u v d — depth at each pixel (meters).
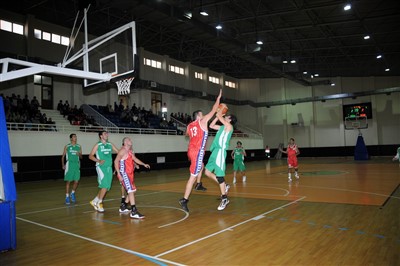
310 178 13.38
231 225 5.53
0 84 17.42
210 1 15.95
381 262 3.61
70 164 8.35
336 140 31.70
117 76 9.58
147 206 7.66
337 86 31.69
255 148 31.61
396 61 24.27
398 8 15.54
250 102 33.69
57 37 19.67
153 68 25.59
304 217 6.05
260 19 18.05
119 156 6.23
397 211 6.39
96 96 22.34
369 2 14.83
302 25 17.38
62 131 16.80
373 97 30.33
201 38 17.14
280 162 28.11
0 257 4.12
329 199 8.04
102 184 6.88
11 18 17.77
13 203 4.50
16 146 14.73
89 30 20.69
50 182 14.77
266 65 22.55
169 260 3.86
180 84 28.42
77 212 7.12
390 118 29.88
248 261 3.76
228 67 30.56
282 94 34.03
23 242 4.79
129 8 13.34
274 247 4.26
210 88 31.39
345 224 5.43
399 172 14.81
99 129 18.53
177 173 18.91
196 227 5.44
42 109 18.97
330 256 3.86
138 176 17.06
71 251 4.32
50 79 20.02
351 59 24.27
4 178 4.50
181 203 6.13
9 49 17.56
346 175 14.23
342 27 18.47
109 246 4.49
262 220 5.87
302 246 4.28
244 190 10.15
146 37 23.05
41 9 18.19
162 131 23.19
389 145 29.81
